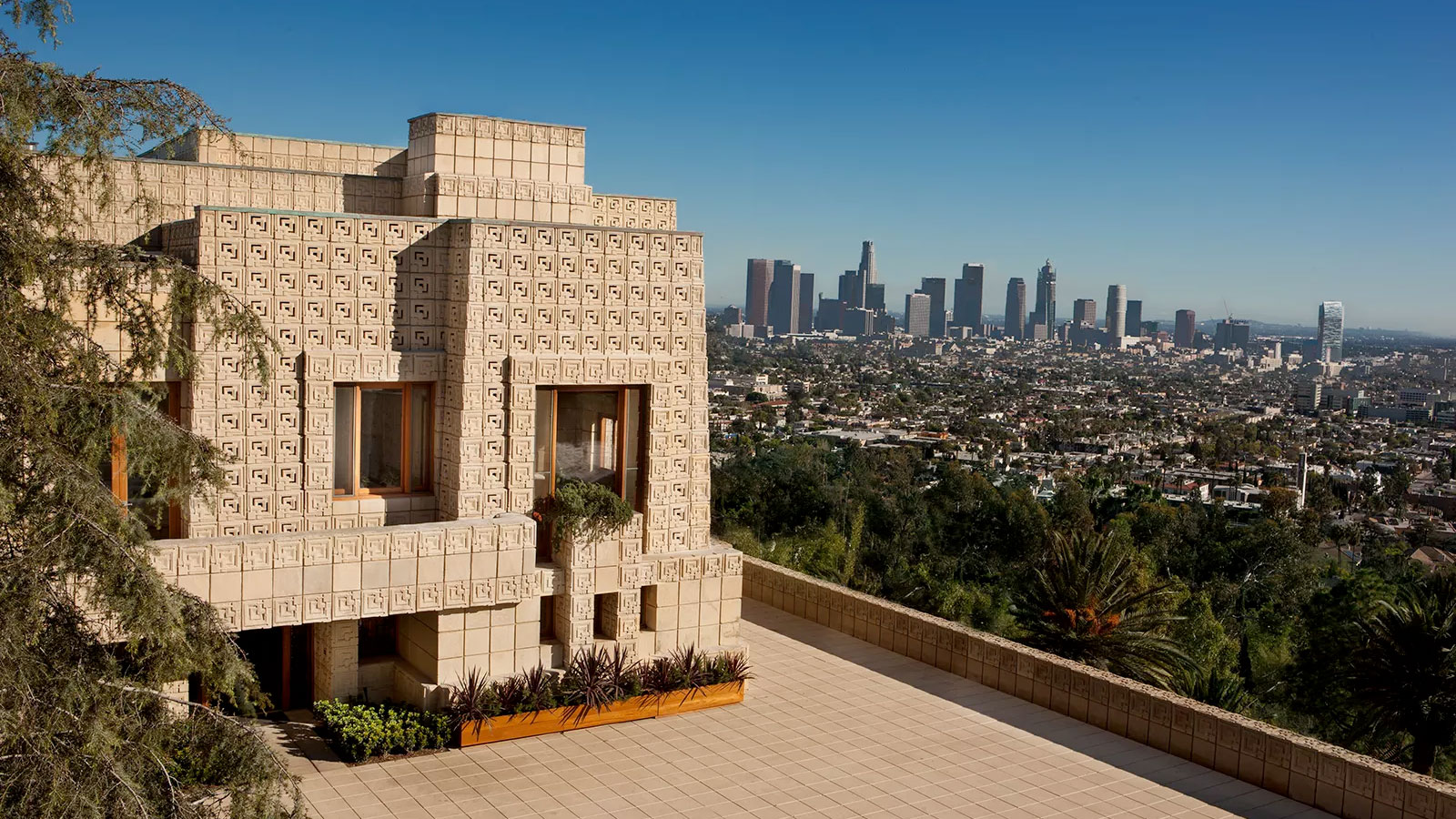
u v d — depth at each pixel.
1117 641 21.38
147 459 9.53
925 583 35.59
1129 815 13.36
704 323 16.95
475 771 13.98
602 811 13.00
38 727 8.11
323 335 14.67
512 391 15.41
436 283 15.44
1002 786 14.08
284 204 16.16
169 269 10.01
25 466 8.60
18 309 8.62
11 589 8.17
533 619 15.67
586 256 15.91
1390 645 19.44
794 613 21.81
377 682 15.64
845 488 52.00
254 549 13.47
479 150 16.66
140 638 8.88
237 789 9.30
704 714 16.28
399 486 15.77
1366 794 13.11
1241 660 30.27
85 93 8.98
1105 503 54.88
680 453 16.94
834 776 14.23
